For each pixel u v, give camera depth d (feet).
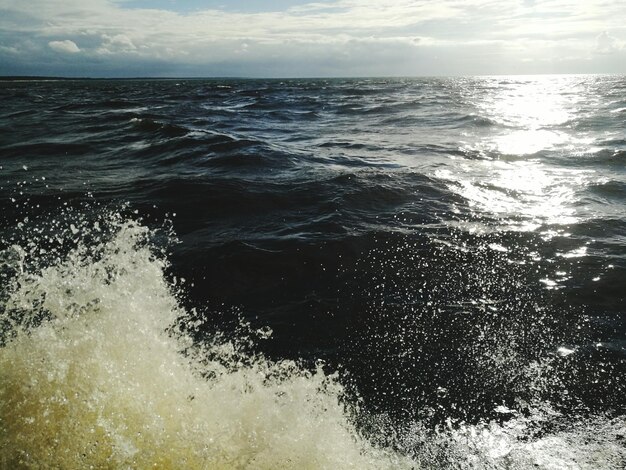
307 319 9.36
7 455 5.44
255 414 6.59
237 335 8.75
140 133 32.78
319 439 6.23
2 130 36.09
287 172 20.66
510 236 13.39
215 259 11.73
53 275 10.44
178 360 7.68
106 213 15.19
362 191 17.47
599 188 18.24
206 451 5.83
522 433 6.40
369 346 8.48
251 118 47.52
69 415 6.03
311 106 62.80
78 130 36.04
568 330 8.85
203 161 22.91
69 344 7.47
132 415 6.18
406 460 5.97
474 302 9.93
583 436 6.31
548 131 34.91
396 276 11.12
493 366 7.87
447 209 15.83
